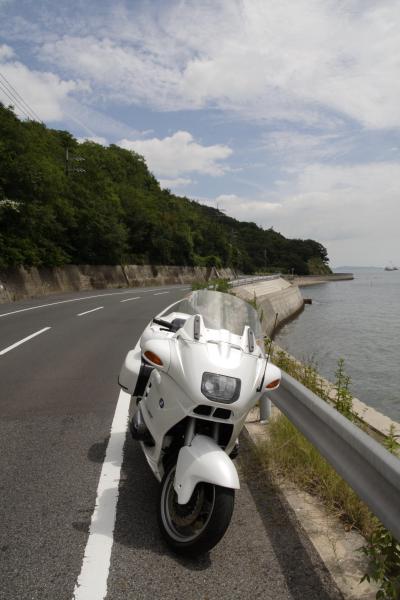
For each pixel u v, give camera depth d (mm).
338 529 3338
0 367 8336
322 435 3543
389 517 2443
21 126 29562
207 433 3287
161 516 3141
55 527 3256
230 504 2824
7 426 5297
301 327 45938
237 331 3754
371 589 2713
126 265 54969
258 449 4594
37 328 13297
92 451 4617
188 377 3041
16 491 3754
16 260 27531
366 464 2807
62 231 37062
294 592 2705
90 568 2828
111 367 8547
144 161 113188
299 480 4043
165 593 2652
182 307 4445
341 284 175000
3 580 2689
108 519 3383
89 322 14906
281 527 3402
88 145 90188
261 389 3338
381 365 26250
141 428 3635
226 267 108062
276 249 195375
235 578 2814
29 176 27391
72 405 6164
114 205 58125
